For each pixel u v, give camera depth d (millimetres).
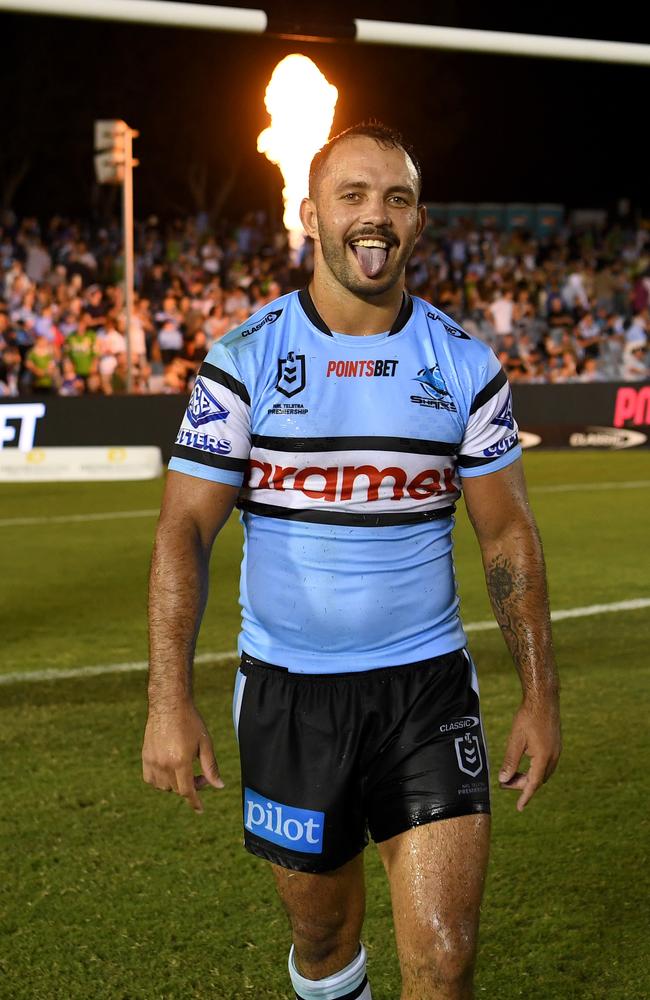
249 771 2293
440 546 2295
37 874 3475
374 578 2227
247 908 3270
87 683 5418
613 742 4520
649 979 2893
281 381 2203
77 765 4363
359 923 2357
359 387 2203
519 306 17875
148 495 11539
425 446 2217
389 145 2188
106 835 3742
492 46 7781
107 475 12852
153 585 2189
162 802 4012
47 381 14562
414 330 2250
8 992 2863
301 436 2191
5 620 6641
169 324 15438
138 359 14953
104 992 2863
